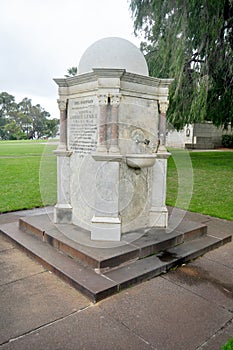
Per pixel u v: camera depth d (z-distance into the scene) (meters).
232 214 5.41
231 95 11.13
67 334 2.12
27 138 53.66
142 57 3.75
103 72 3.21
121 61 3.48
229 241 4.10
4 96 58.47
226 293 2.72
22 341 2.04
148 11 10.73
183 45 9.70
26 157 14.45
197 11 9.41
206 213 5.49
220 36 10.11
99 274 2.86
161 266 3.08
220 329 2.21
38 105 57.16
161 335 2.13
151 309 2.45
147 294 2.68
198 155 15.69
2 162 12.50
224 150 19.59
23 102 57.97
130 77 3.39
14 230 4.10
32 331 2.14
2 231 4.07
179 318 2.33
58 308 2.43
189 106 10.69
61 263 3.08
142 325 2.24
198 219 5.10
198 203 6.26
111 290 2.63
